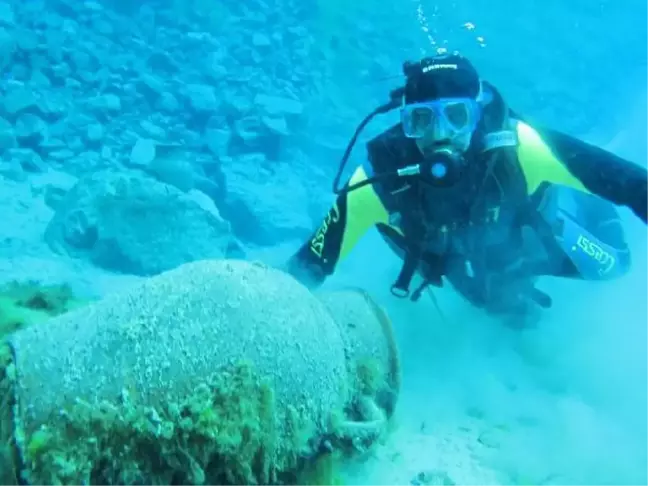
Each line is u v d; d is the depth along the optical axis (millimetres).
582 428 2352
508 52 11734
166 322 1377
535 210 2615
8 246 4172
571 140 2441
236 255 5047
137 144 6516
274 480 1398
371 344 1884
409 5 11852
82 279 3891
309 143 8227
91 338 1370
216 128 7312
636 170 2264
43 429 1255
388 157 2562
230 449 1287
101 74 7961
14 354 1369
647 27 13242
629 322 3309
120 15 10188
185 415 1280
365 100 9727
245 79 8562
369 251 5039
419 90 2439
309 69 9859
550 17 12906
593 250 2990
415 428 2352
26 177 5520
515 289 2840
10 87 6895
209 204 5414
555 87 11125
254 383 1352
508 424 2418
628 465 2119
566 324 3342
